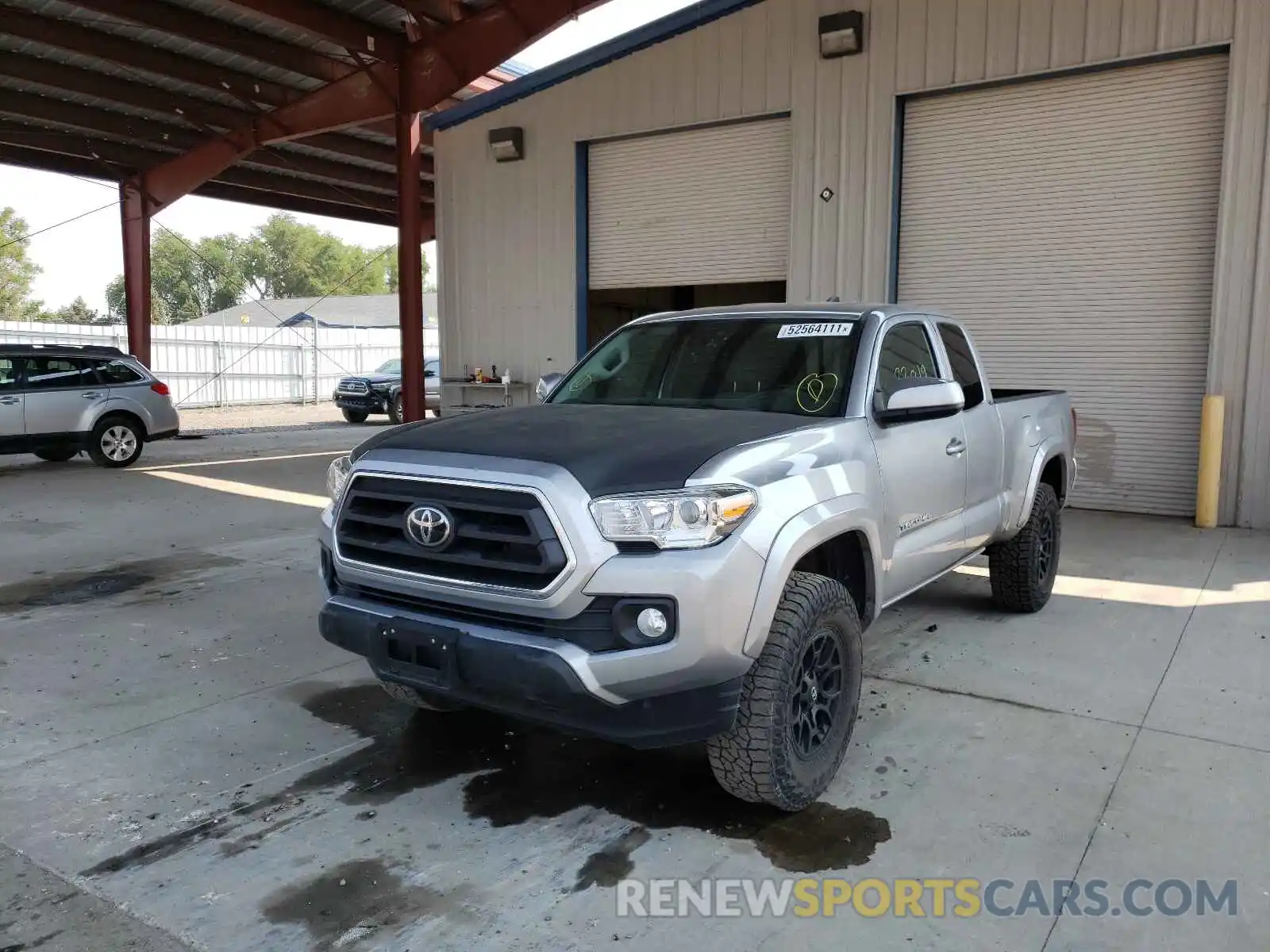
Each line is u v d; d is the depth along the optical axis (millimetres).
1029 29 10148
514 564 3100
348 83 16250
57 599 6586
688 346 4754
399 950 2729
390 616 3406
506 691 3152
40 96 17625
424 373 16516
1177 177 9625
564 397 4914
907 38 10898
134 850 3281
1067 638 5594
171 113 17859
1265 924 2830
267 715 4500
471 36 14180
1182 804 3562
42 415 12930
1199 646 5441
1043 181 10375
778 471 3348
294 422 25000
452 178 15125
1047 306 10461
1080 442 10383
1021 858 3201
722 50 12312
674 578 2986
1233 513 9320
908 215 11250
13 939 2775
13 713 4516
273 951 2723
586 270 14016
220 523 9438
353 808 3588
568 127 13812
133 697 4734
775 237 12336
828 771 3568
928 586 6836
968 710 4480
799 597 3377
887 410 4008
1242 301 9133
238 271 83812
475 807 3602
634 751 4102
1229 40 9078
